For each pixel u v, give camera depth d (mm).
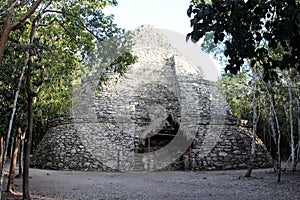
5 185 10281
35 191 9305
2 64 7262
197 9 4863
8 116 7785
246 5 4738
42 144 18078
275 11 4875
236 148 18328
